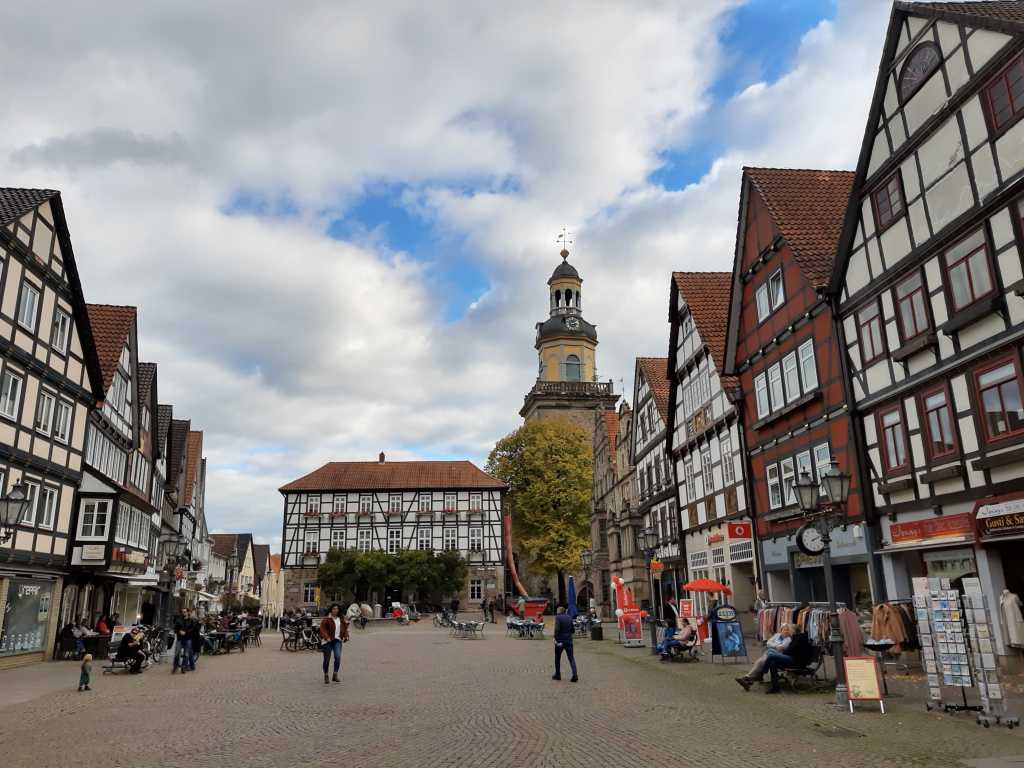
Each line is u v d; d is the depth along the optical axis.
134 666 19.50
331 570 56.03
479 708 12.63
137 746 9.76
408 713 12.21
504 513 67.19
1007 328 13.77
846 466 19.11
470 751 9.16
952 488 15.33
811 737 9.71
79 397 26.75
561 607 16.88
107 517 26.81
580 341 74.06
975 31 14.66
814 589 21.70
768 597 23.69
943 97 15.55
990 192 14.20
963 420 14.98
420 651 25.70
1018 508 13.42
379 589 57.62
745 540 25.62
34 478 23.64
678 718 11.29
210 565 76.62
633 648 25.62
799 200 23.66
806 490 13.56
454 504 65.25
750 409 25.33
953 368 15.16
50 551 24.67
